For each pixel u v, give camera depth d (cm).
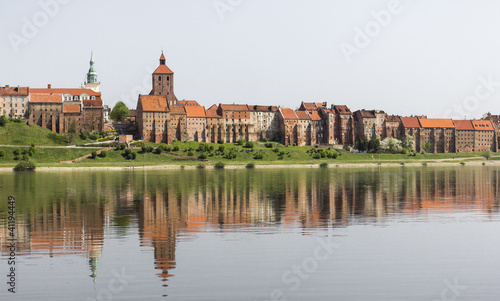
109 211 11912
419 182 19550
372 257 8062
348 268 7556
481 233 9688
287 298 6475
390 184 18650
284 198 14375
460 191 16412
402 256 8125
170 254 8094
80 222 10506
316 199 14188
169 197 14425
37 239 9012
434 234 9575
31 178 19925
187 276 7125
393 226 10306
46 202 13262
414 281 7075
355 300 6469
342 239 9138
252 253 8200
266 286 6831
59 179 19550
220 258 7912
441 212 12056
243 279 7069
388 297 6575
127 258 7875
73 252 8188
